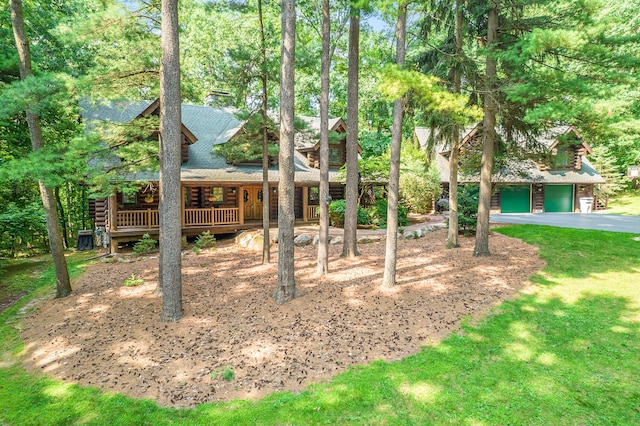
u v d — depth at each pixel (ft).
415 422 15.51
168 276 26.12
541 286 30.17
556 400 16.78
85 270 42.50
